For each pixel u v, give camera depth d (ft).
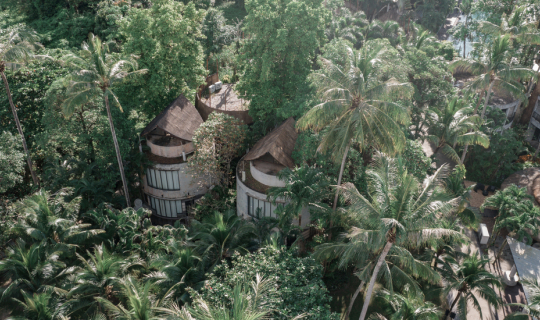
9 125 115.03
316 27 120.06
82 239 87.86
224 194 123.85
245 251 87.45
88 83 91.91
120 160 105.50
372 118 80.89
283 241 89.92
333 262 93.04
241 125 122.52
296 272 73.46
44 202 89.61
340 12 220.23
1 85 114.21
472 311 95.66
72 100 91.61
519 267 95.71
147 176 123.44
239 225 91.35
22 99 116.98
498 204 109.60
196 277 80.33
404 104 109.40
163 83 130.72
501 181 145.59
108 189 107.86
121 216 97.40
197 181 123.24
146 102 135.74
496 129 143.13
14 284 76.64
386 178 68.49
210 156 113.09
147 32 126.52
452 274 84.94
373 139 84.99
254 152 106.22
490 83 127.24
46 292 75.20
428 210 60.85
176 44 130.52
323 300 72.49
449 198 64.03
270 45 119.24
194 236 92.27
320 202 87.92
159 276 77.66
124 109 120.26
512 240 102.78
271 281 64.18
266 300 55.62
